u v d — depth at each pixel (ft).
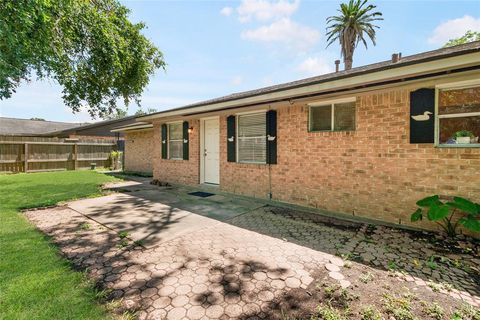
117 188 26.25
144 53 26.76
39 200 19.83
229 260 9.48
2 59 13.98
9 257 9.57
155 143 32.58
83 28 19.85
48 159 44.93
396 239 11.61
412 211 13.34
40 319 6.11
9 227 13.25
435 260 9.46
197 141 26.84
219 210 17.07
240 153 22.62
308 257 9.73
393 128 13.88
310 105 17.57
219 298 7.09
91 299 6.98
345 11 62.34
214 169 26.02
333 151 16.33
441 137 12.65
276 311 6.51
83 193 23.08
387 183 14.19
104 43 21.13
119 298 7.06
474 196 11.58
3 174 38.42
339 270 8.66
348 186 15.71
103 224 13.92
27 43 14.76
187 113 24.47
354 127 15.52
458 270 8.71
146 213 16.28
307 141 17.62
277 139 19.38
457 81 11.78
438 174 12.55
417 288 7.54
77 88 25.84
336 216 15.51
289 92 15.72
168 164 30.60
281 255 9.93
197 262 9.32
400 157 13.69
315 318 6.22
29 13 13.50
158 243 11.18
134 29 24.93
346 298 7.00
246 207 17.87
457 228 12.08
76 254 9.99
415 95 13.09
